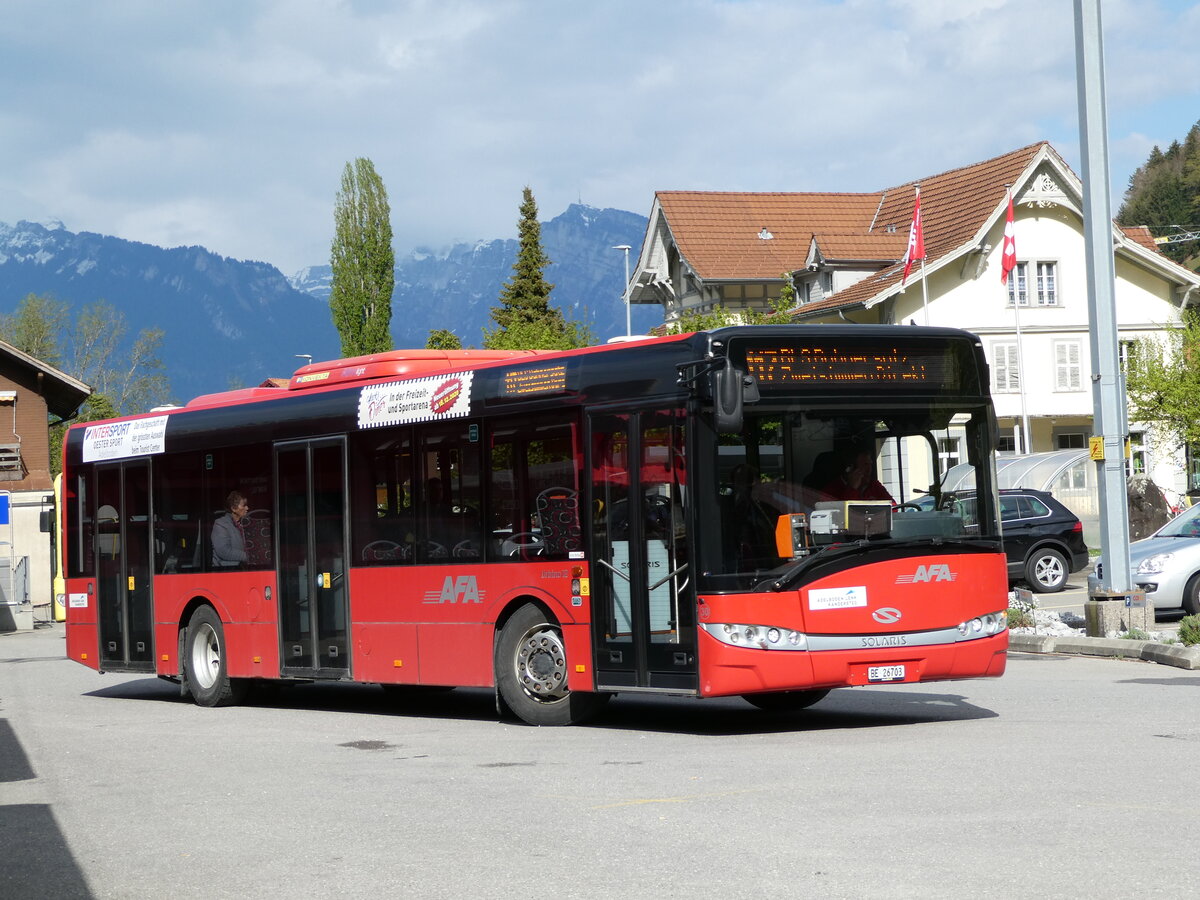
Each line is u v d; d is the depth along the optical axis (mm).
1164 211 138875
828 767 10812
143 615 20078
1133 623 20297
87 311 102938
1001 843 7953
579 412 14188
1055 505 30844
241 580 18312
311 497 17219
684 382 13094
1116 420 20438
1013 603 23375
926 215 61188
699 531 12992
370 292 85188
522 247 91938
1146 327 57312
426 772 11617
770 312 63250
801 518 13062
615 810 9477
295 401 17531
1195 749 11062
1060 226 57062
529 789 10500
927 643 13242
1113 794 9258
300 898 7500
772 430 13109
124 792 11320
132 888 7945
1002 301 56906
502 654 14938
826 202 68188
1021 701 14859
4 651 32094
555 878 7648
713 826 8781
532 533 14625
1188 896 6758
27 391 52188
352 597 16594
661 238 68875
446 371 15633
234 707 18688
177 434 19453
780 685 12867
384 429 16281
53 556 49781
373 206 85312
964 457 13680
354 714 17219
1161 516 39375
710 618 12930
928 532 13375
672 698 17547
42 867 8594
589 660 14070
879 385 13438
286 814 9938
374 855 8445
